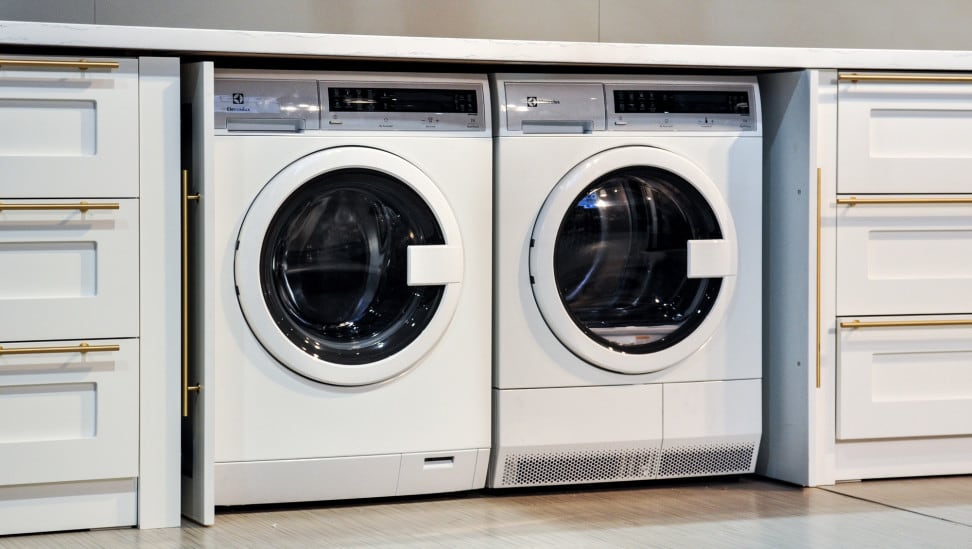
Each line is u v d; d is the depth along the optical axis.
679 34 3.63
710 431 2.84
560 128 2.74
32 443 2.34
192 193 2.48
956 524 2.46
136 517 2.44
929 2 3.88
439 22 3.41
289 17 3.28
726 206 2.83
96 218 2.37
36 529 2.37
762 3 3.71
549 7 3.50
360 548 2.25
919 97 2.88
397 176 2.57
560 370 2.73
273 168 2.51
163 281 2.42
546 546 2.27
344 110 2.57
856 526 2.44
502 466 2.72
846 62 2.80
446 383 2.66
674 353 2.79
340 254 2.60
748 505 2.65
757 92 2.88
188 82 2.50
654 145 2.78
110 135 2.38
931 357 2.91
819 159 2.81
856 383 2.86
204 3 3.20
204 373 2.42
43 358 2.34
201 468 2.44
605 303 2.81
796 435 2.86
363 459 2.60
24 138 2.33
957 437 2.96
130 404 2.40
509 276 2.69
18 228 2.32
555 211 2.69
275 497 2.57
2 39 2.26
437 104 2.64
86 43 2.32
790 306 2.87
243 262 2.47
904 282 2.88
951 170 2.90
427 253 2.60
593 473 2.80
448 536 2.35
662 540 2.32
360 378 2.56
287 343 2.51
